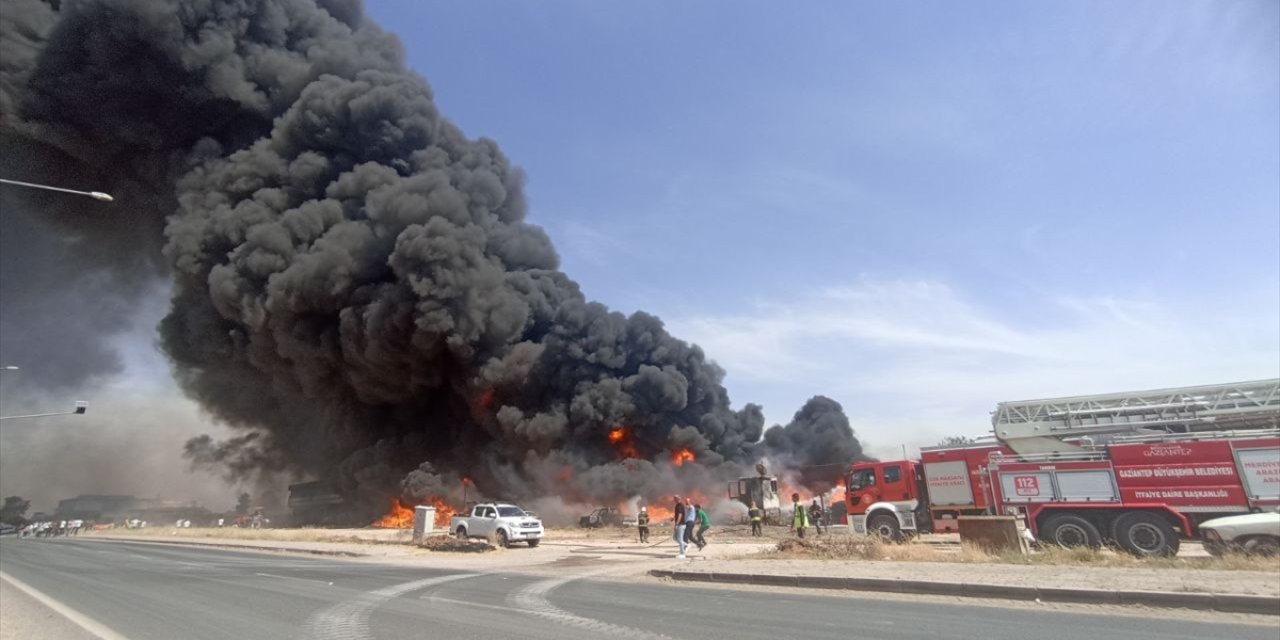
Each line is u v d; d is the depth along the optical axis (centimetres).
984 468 1847
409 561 2080
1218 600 889
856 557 1569
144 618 967
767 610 970
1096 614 888
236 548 2930
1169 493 1520
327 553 2434
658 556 2044
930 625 833
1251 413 1825
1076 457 1675
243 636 823
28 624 936
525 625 874
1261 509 1417
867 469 2264
